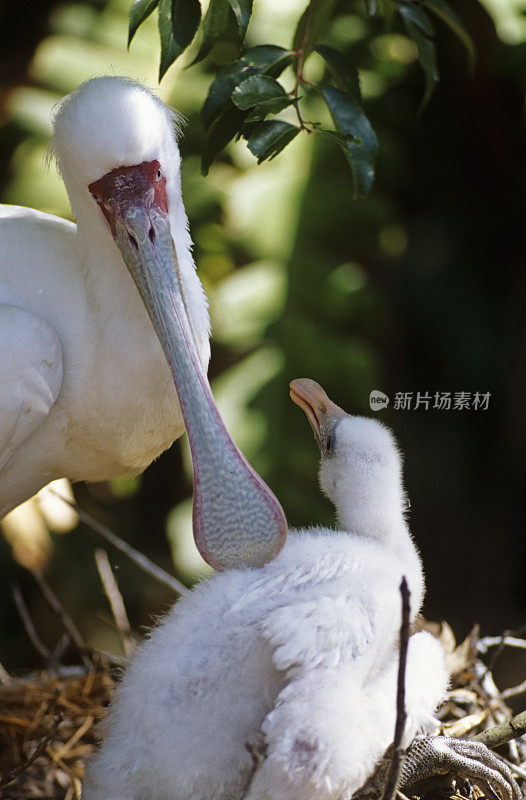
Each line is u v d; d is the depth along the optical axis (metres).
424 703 6.21
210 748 5.78
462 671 7.79
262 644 5.73
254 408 10.77
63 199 11.16
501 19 12.11
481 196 13.86
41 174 11.21
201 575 7.01
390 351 13.45
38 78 11.67
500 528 13.98
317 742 5.54
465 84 13.04
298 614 5.62
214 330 11.62
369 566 6.06
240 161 11.38
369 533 6.54
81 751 7.88
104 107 6.46
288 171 11.11
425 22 7.20
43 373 7.02
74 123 6.51
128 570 12.56
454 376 13.77
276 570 6.02
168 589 12.08
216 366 11.80
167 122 6.77
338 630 5.66
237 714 5.81
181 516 11.61
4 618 12.17
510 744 7.25
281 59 6.72
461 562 14.00
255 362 10.91
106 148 6.43
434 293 13.68
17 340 6.91
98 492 12.91
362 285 11.09
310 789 5.55
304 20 6.83
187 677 5.78
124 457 7.60
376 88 12.09
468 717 7.34
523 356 13.72
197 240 11.49
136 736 5.81
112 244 6.89
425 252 13.72
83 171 6.57
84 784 6.03
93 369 7.18
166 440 7.58
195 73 11.48
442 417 13.80
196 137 11.48
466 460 13.87
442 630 7.99
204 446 6.47
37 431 7.32
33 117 11.45
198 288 7.16
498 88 13.17
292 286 11.02
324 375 10.97
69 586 12.31
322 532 6.40
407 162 13.02
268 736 5.57
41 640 12.15
